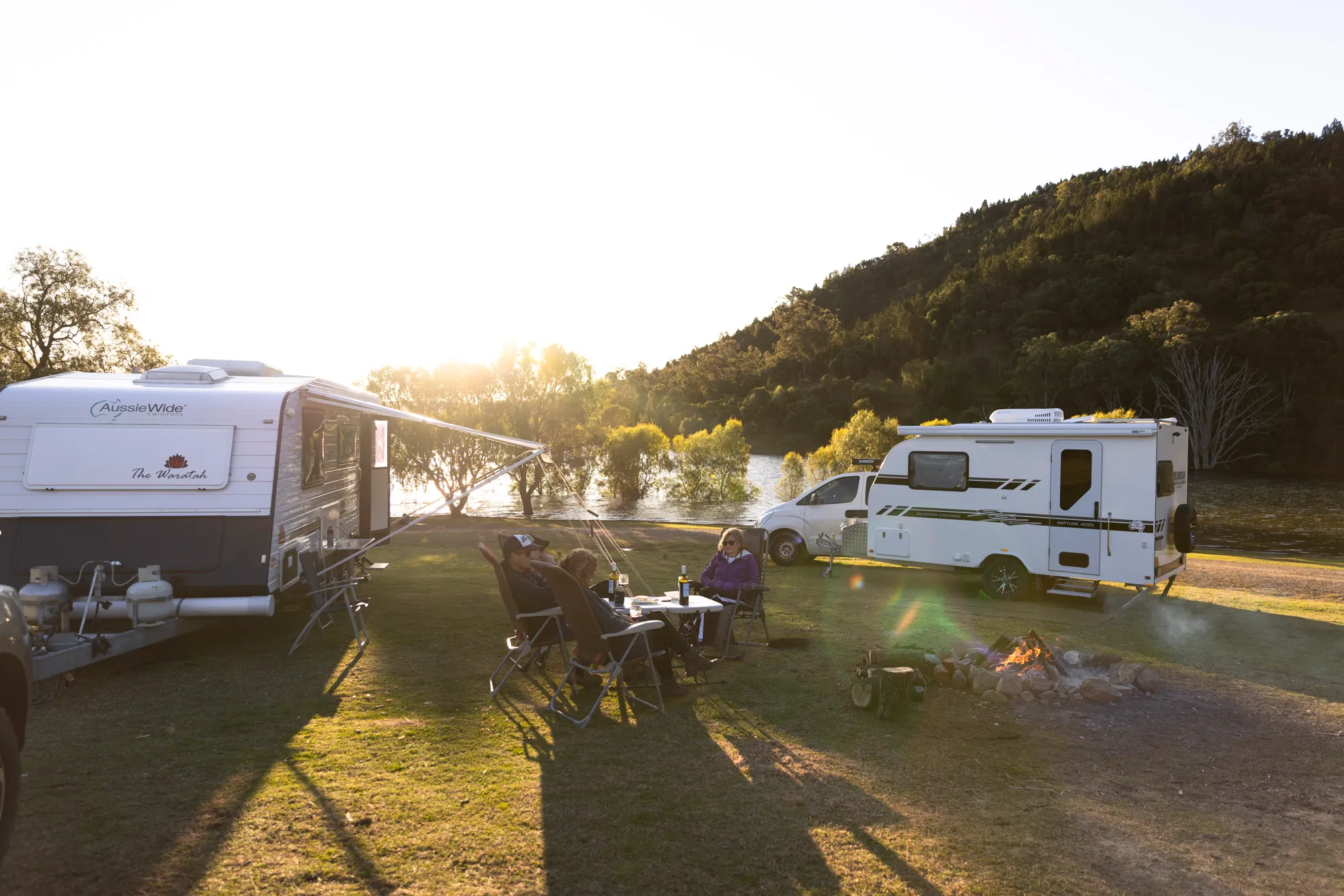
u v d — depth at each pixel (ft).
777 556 43.88
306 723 17.16
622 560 44.50
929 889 10.76
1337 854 12.01
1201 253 405.80
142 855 11.28
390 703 18.69
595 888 10.63
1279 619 31.63
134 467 22.27
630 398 352.28
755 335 634.84
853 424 124.57
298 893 10.39
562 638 19.21
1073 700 19.40
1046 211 608.60
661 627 19.31
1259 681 21.76
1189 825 12.91
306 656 23.09
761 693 19.80
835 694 19.79
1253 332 240.32
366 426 37.27
